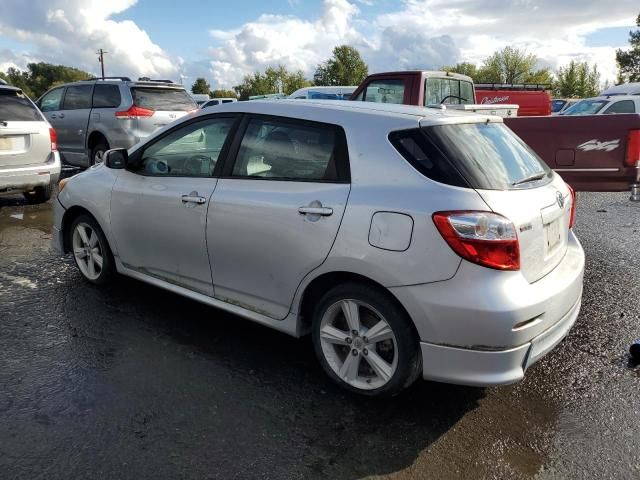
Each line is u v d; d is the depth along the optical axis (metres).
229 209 3.51
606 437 2.86
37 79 111.31
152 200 4.01
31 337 3.85
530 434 2.88
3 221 7.43
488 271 2.69
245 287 3.56
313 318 3.29
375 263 2.87
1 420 2.89
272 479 2.52
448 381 2.83
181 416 2.96
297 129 3.38
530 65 56.25
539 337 2.86
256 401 3.12
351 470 2.59
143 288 4.81
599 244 6.36
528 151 3.59
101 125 10.09
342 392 3.23
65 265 5.45
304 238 3.15
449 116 3.20
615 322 4.25
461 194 2.77
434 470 2.60
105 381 3.29
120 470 2.54
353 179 3.06
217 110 3.84
